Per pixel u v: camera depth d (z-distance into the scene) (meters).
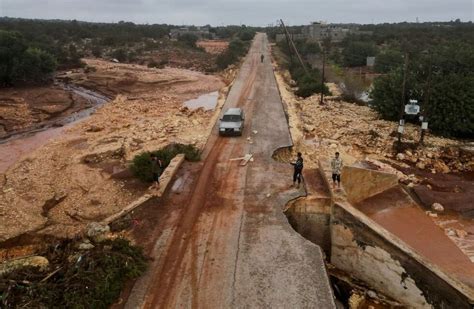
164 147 24.86
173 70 79.25
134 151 27.52
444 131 29.42
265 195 17.80
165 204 16.97
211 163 21.78
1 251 16.80
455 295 12.09
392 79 32.91
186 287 11.90
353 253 15.55
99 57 93.06
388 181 20.31
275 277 12.35
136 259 12.73
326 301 11.35
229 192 18.17
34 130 38.44
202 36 157.62
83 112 47.09
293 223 17.34
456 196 20.22
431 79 29.36
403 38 104.31
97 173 24.48
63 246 13.50
